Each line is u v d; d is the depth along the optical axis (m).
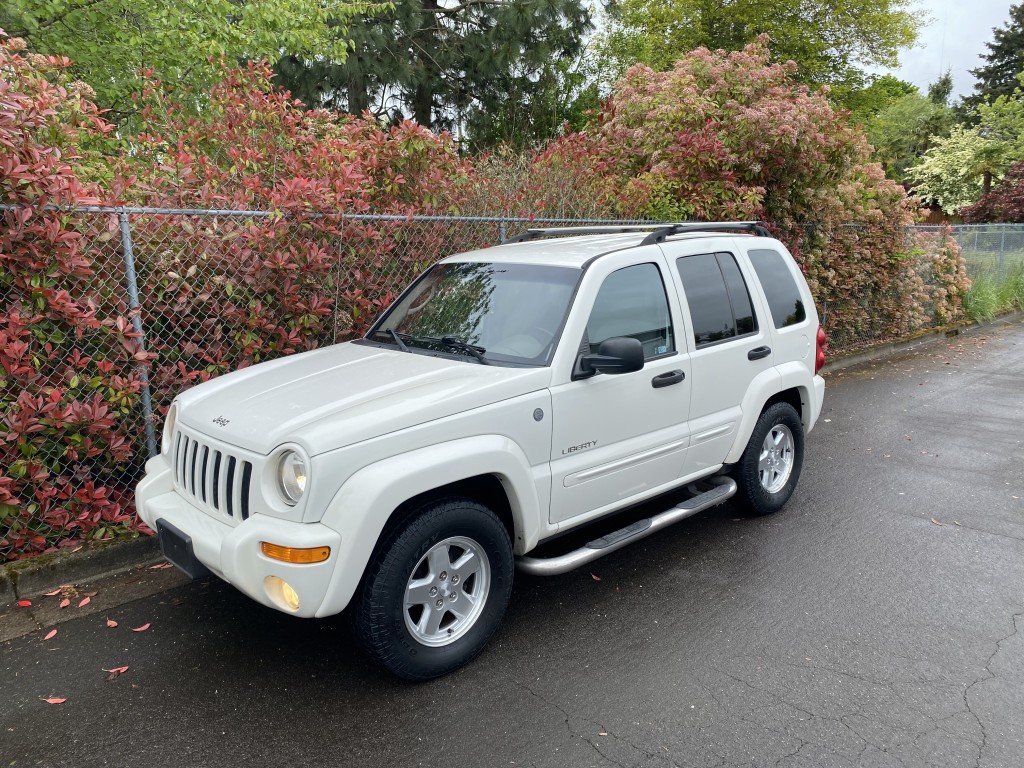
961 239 17.00
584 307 4.01
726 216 9.51
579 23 18.80
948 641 3.84
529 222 7.31
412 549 3.27
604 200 8.80
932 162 33.31
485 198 7.58
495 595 3.65
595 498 4.08
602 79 24.36
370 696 3.39
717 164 9.67
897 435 7.88
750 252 5.33
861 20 26.06
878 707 3.30
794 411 5.57
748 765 2.94
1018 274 19.12
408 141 6.50
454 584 3.53
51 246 4.29
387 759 2.98
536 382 3.73
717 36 27.30
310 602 3.01
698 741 3.08
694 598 4.30
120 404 4.75
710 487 5.10
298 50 11.98
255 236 5.15
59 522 4.50
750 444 5.18
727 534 5.23
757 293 5.19
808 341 5.66
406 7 17.33
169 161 5.90
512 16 17.80
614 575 4.60
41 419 4.32
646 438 4.31
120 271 4.78
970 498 5.95
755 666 3.62
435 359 4.01
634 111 10.20
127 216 4.67
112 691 3.43
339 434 3.10
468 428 3.44
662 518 4.44
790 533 5.25
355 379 3.75
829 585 4.46
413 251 6.37
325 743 3.07
